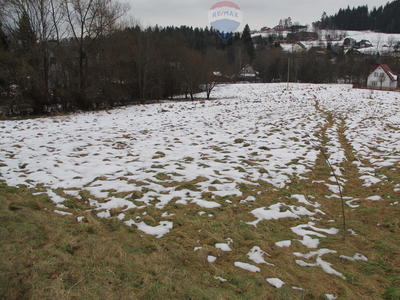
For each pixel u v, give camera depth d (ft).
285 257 11.12
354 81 235.61
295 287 9.38
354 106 69.21
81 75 74.18
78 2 68.69
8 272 9.27
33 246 11.22
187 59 130.31
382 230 13.44
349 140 33.01
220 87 181.47
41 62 72.49
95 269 9.91
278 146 29.94
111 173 20.89
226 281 9.63
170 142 32.12
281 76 245.24
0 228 12.30
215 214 14.92
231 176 20.62
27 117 59.98
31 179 19.20
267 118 49.70
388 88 141.69
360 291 9.34
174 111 63.46
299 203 16.51
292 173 21.61
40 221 13.56
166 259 10.85
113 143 31.27
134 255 11.10
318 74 239.50
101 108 81.61
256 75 261.24
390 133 36.58
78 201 16.20
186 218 14.39
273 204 16.25
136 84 112.57
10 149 27.20
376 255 11.34
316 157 26.02
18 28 66.13
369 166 23.75
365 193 18.26
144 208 15.40
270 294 8.94
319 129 39.47
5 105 61.98
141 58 106.42
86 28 73.00
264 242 12.17
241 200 16.76
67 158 24.57
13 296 8.23
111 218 14.16
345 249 11.77
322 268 10.57
